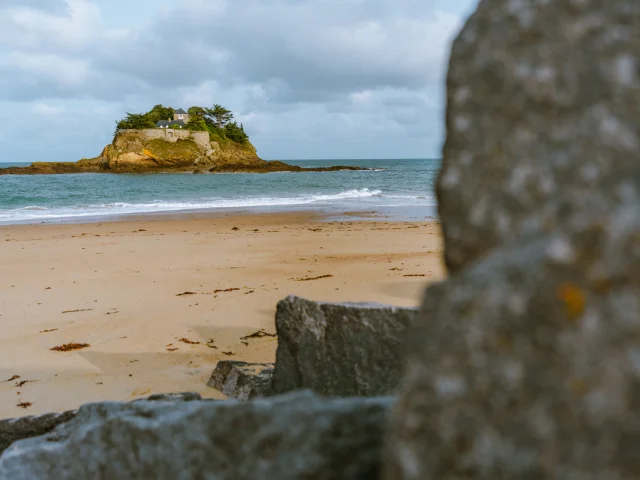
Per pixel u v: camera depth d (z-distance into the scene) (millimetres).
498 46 1595
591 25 1484
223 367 6219
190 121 115812
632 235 1081
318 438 1921
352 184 64250
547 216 1310
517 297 1159
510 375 1127
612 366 1040
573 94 1438
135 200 42719
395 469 1229
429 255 14039
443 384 1192
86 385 6359
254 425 2080
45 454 2836
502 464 1100
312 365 4625
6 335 8227
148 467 2371
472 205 1530
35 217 29500
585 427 1045
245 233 20734
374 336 4441
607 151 1310
